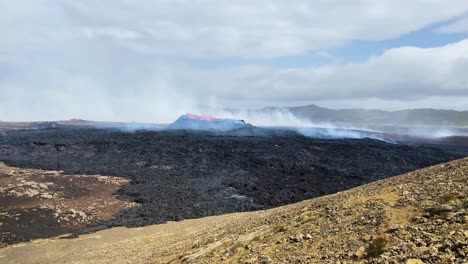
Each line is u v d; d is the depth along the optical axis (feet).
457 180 66.03
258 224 95.45
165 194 283.38
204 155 451.12
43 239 180.65
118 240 169.78
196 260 76.74
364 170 408.26
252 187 318.24
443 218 50.70
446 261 39.73
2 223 196.44
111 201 256.32
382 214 59.41
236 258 66.08
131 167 386.11
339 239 56.95
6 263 144.36
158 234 166.30
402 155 488.02
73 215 219.61
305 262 52.65
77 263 131.75
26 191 252.62
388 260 43.75
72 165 390.01
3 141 540.93
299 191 315.78
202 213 238.27
